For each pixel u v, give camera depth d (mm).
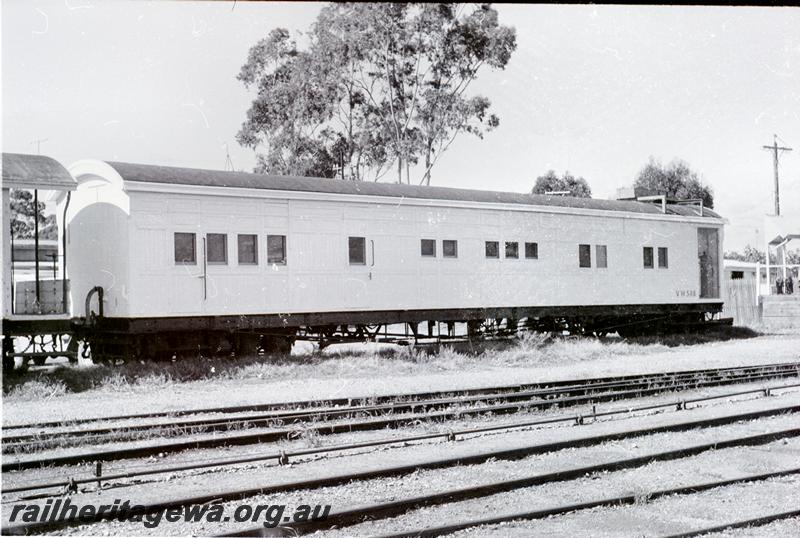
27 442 9328
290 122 33188
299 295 18250
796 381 16641
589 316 24281
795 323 33312
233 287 17328
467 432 10070
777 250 40531
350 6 31781
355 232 19203
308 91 32781
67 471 8352
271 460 8836
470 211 21250
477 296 21297
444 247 20812
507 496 7266
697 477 8094
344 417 11492
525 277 22344
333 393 13844
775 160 37969
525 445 9414
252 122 33094
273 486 7301
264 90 33062
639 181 37375
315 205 18578
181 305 16641
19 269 26078
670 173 37719
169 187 16453
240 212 17516
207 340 17531
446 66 32094
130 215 16125
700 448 9312
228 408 11719
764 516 6578
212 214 17141
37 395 13750
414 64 32469
